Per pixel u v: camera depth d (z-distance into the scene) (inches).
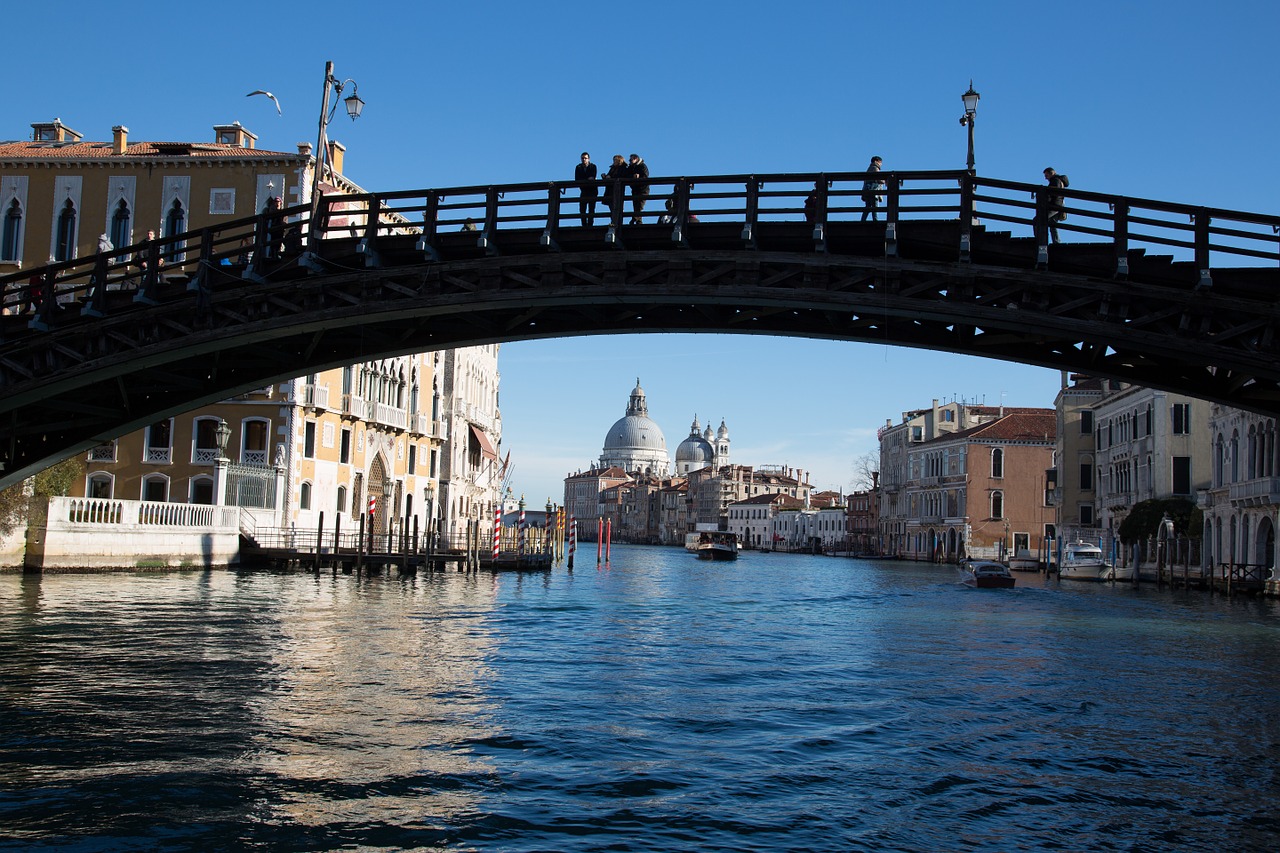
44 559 1259.8
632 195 677.9
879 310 639.8
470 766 450.0
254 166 1739.7
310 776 426.9
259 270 724.7
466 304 691.4
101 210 1764.3
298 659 712.4
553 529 2728.8
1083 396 2805.1
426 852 348.5
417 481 2294.5
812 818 394.0
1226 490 1803.6
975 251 633.6
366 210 725.3
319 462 1849.2
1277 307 576.7
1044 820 400.2
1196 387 706.8
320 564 1619.1
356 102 855.1
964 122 689.0
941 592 1841.8
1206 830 392.5
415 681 648.4
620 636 968.3
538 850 353.4
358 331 816.9
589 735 514.6
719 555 4222.4
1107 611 1369.3
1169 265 606.2
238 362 831.7
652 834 371.9
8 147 1889.8
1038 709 617.9
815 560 4335.6
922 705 623.5
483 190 700.0
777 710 596.1
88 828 360.8
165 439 1742.1
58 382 740.0
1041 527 3489.2
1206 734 556.7
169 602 1039.0
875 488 4837.6
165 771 427.2
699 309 749.9
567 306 755.4
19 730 487.2
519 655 794.2
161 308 723.4
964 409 3981.3
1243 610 1386.6
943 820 396.5
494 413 3036.4
